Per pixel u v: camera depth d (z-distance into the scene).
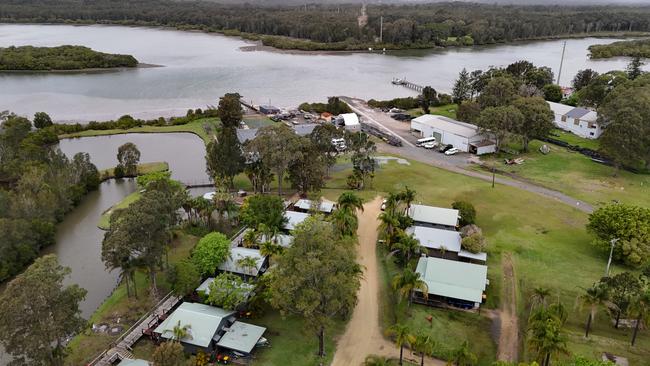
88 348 67.31
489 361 64.56
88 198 120.19
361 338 69.00
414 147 153.38
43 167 112.81
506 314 74.19
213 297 71.50
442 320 72.69
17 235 87.44
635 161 126.75
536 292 69.50
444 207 108.81
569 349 65.56
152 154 149.38
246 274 81.25
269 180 115.56
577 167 135.12
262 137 110.38
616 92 160.38
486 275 80.44
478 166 136.75
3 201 94.62
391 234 87.19
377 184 122.62
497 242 94.56
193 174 133.75
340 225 85.62
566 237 96.56
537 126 143.50
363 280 81.62
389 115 192.62
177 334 65.31
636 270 85.06
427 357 65.50
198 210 100.88
